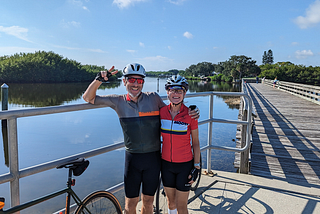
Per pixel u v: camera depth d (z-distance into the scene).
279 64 154.88
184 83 1.79
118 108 1.85
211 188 2.98
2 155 9.30
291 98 17.27
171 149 1.88
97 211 1.81
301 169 4.31
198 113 1.86
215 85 97.62
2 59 101.25
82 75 116.38
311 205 2.61
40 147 10.36
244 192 2.88
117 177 6.14
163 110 1.90
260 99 16.53
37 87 68.69
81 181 5.89
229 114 21.95
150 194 1.92
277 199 2.73
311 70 94.69
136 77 1.75
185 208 1.96
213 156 8.20
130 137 1.83
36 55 100.94
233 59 135.38
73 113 22.33
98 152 2.01
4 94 8.96
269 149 5.55
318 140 6.30
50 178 6.16
